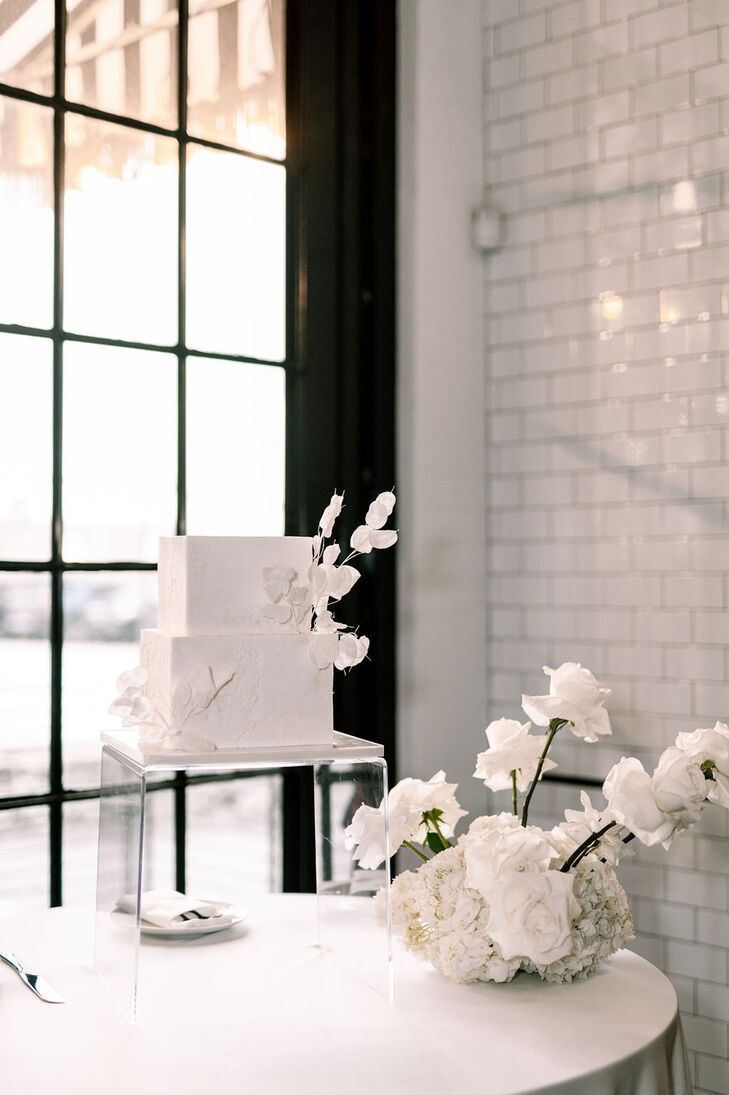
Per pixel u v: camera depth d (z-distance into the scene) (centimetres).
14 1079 114
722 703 224
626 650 239
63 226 206
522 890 136
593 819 156
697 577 229
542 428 254
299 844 234
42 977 146
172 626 150
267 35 236
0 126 198
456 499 257
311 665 148
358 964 147
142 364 217
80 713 209
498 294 262
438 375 254
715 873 224
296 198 240
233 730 144
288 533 239
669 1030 132
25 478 203
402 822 155
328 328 243
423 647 250
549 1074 117
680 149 231
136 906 132
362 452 248
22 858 202
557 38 251
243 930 166
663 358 234
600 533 244
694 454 229
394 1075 116
